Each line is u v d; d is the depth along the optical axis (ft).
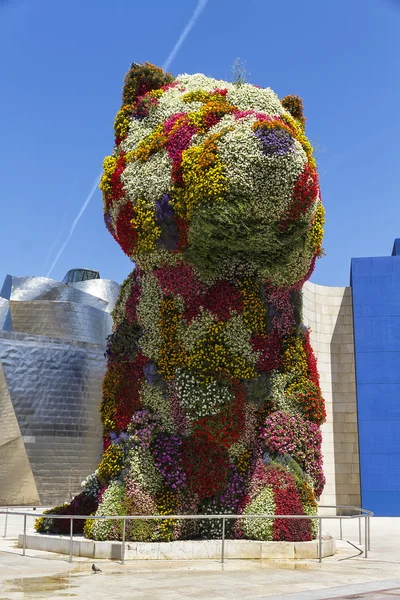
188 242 40.57
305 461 43.55
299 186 38.14
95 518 37.70
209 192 37.88
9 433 94.79
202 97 42.93
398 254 96.32
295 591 28.48
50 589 28.86
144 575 32.86
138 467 41.57
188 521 41.24
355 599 26.27
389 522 75.20
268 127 37.91
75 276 150.51
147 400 43.11
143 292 44.47
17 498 94.02
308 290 92.07
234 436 41.06
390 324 86.84
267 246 40.32
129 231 42.11
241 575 32.94
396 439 84.28
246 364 41.78
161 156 41.01
